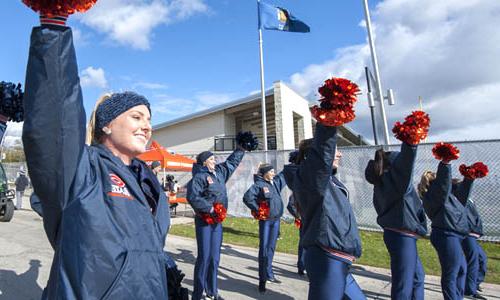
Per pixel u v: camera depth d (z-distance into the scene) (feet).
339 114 7.16
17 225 35.42
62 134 3.95
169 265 6.53
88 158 4.75
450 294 13.75
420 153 29.73
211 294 15.83
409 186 11.50
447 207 13.91
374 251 26.00
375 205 12.48
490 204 27.63
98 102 5.69
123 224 4.68
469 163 28.25
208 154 16.35
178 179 62.90
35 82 3.81
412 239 11.59
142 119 5.61
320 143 8.08
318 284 9.03
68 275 4.29
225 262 23.35
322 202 8.96
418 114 10.49
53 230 4.55
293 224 38.09
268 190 18.48
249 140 17.43
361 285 18.65
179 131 79.00
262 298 16.56
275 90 62.39
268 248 18.88
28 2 3.66
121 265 4.54
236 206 43.65
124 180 5.03
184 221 42.60
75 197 4.40
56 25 3.81
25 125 3.86
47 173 4.00
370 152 32.89
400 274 11.58
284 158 40.22
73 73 3.99
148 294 4.75
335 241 8.91
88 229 4.37
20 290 16.11
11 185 86.17
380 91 33.37
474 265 16.84
